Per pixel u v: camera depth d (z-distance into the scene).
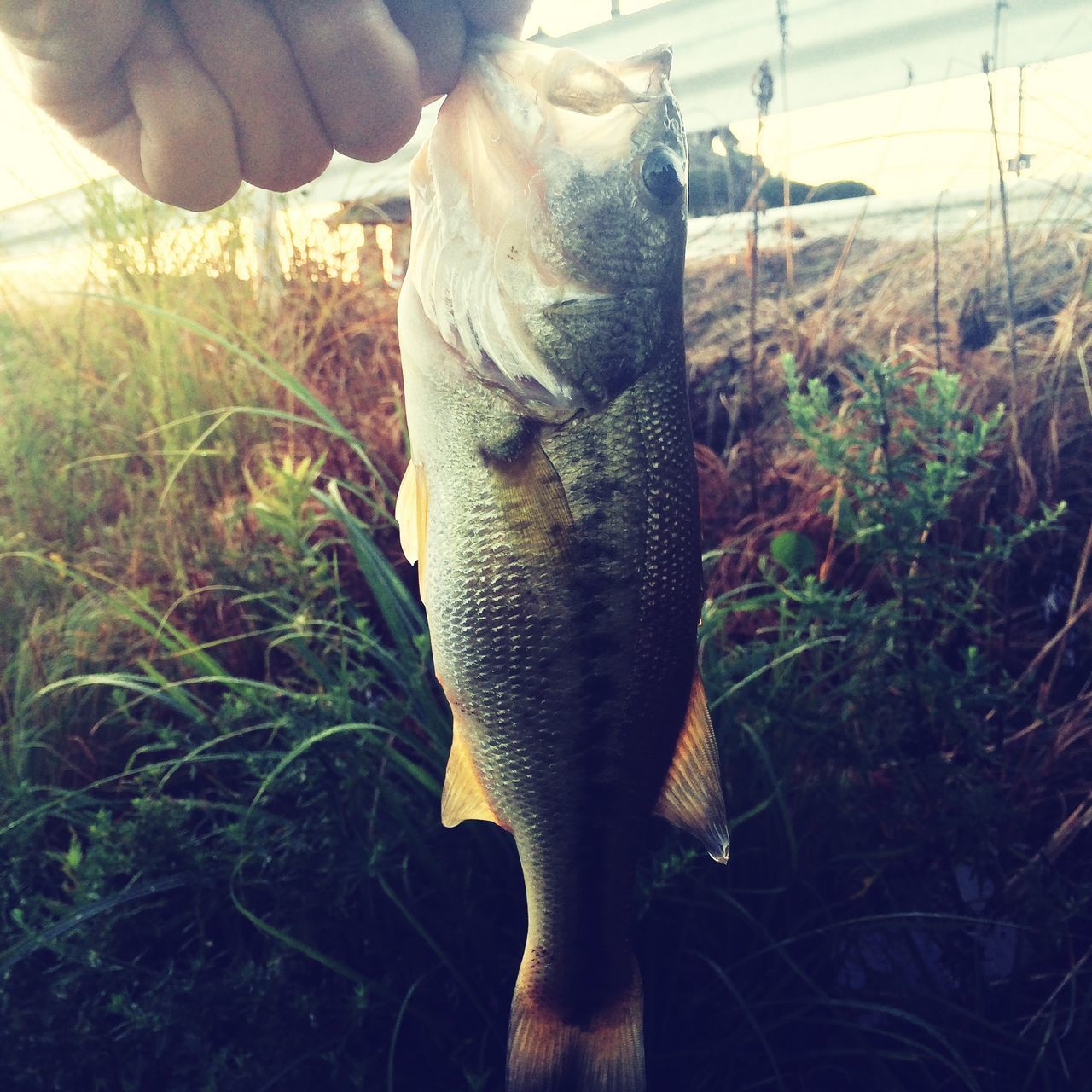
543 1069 0.25
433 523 0.24
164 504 0.42
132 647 0.37
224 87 0.21
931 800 0.30
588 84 0.24
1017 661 0.37
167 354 0.49
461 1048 0.27
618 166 0.24
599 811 0.24
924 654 0.32
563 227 0.23
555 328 0.23
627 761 0.24
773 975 0.29
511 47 0.23
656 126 0.24
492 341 0.23
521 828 0.24
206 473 0.45
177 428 0.47
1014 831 0.32
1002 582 0.39
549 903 0.24
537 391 0.23
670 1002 0.28
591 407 0.23
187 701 0.32
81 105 0.21
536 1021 0.25
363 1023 0.27
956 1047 0.28
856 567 0.40
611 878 0.25
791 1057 0.28
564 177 0.23
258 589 0.35
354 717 0.30
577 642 0.23
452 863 0.29
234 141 0.21
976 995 0.29
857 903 0.30
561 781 0.24
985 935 0.30
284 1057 0.25
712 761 0.24
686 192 0.25
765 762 0.28
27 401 0.47
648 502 0.23
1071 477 0.41
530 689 0.23
